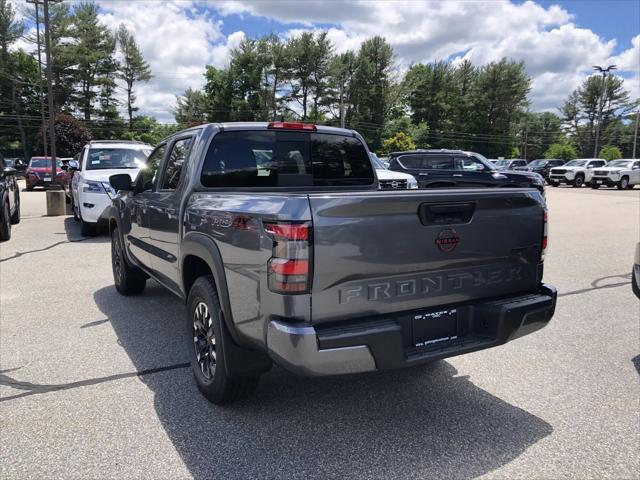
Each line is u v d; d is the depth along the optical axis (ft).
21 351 14.28
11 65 199.21
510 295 10.94
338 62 224.74
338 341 8.52
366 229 8.84
